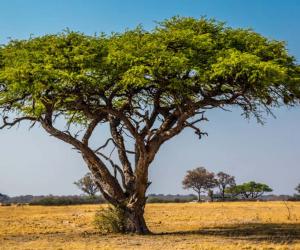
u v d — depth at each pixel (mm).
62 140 30547
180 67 27094
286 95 30438
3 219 47969
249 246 24156
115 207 32125
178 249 23656
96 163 31391
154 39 29203
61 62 27828
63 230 36719
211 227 37219
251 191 135500
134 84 27781
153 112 31750
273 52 30047
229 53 27828
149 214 53312
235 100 30453
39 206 77062
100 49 29016
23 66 26891
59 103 30031
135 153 32156
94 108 30734
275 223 40094
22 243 28047
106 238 29266
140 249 23875
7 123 31031
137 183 31312
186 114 29625
